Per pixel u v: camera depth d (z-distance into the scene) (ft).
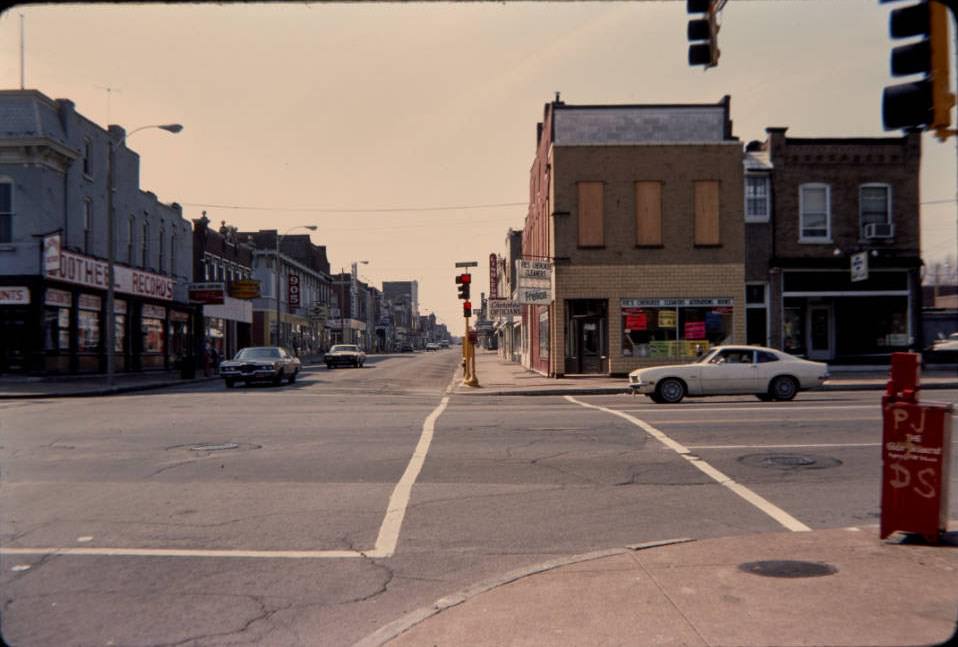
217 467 36.06
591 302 100.01
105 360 118.83
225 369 98.02
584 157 97.45
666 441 41.96
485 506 28.94
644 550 22.85
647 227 97.19
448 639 16.48
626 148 97.30
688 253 97.09
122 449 41.06
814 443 41.16
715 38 29.76
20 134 100.63
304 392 86.48
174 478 33.71
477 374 123.85
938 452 22.81
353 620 18.39
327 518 27.30
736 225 97.14
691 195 97.09
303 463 36.91
